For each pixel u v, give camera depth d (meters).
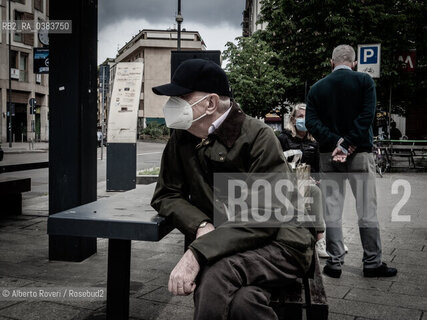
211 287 1.68
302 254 1.84
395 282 3.79
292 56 17.80
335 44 16.39
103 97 18.58
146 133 58.06
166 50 68.00
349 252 4.81
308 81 17.88
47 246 4.73
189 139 2.09
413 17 16.25
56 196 4.11
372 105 3.81
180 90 1.96
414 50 16.08
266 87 19.56
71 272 3.83
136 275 3.81
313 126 3.95
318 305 1.89
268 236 1.83
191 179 2.04
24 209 7.12
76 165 4.06
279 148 1.92
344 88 3.88
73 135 4.06
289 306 1.83
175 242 5.08
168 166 2.13
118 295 2.36
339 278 3.90
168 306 3.13
